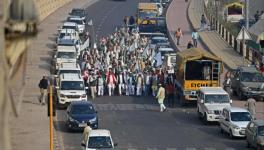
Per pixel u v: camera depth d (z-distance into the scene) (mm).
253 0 160625
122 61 100688
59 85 83125
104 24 164250
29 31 7133
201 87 79375
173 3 189625
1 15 6953
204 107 74812
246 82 88250
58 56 107000
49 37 135500
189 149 62875
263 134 60562
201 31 145250
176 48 127312
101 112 80938
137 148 62625
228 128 67500
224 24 145750
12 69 7031
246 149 62844
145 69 96250
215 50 124375
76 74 86062
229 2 163000
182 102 84688
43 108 78312
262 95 87438
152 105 85812
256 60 108625
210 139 67188
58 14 176125
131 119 77250
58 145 62594
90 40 134375
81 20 149750
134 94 91938
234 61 114000
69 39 116062
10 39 7012
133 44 114938
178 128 72812
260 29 111875
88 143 56406
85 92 82562
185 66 83688
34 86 91688
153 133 70000
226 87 89750
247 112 68375
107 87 91062
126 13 183375
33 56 114688
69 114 70500
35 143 62375
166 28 149250
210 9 171750
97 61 99312
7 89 6770
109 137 57000
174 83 89812
